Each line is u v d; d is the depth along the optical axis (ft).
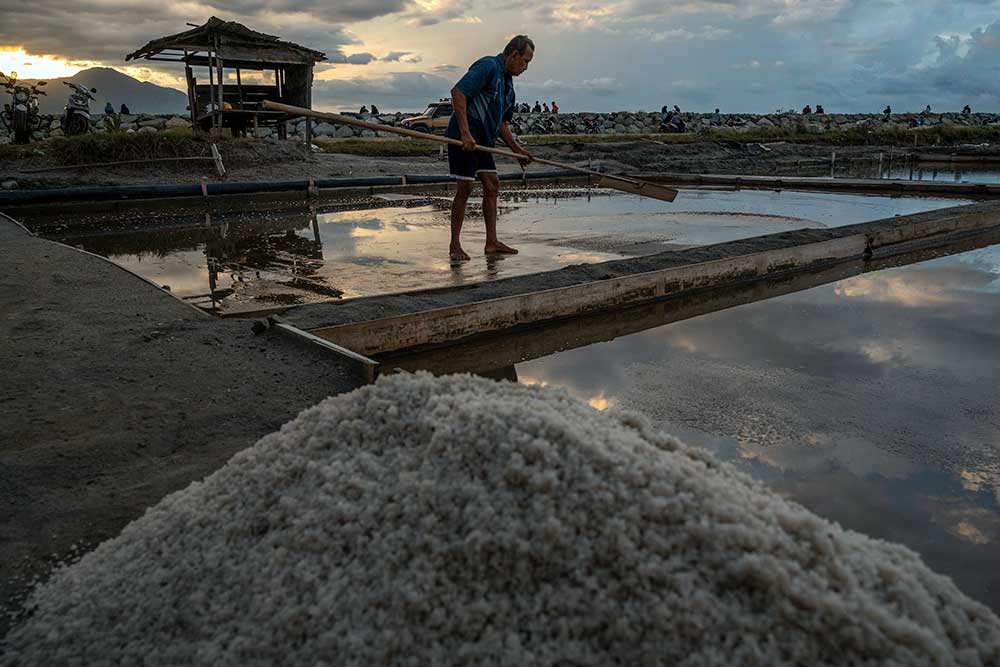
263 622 3.63
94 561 4.66
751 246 18.20
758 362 11.08
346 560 3.79
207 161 38.09
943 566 5.84
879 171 57.47
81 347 9.65
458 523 3.72
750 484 4.21
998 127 99.55
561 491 3.68
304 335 9.78
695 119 106.11
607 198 35.37
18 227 21.02
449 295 13.17
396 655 3.33
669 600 3.20
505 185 43.32
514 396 4.63
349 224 25.40
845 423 8.77
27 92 40.06
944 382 10.11
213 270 17.17
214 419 7.55
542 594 3.42
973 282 16.58
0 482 6.20
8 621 4.47
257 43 43.47
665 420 8.89
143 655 3.74
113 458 6.70
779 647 3.03
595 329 13.04
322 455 4.53
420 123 63.26
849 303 14.71
